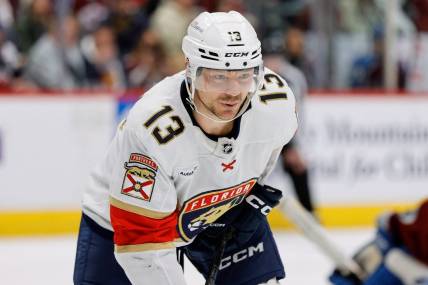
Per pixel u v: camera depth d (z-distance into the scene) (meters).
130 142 8.34
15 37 21.66
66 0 21.89
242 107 8.30
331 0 23.38
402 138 22.84
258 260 9.98
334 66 23.56
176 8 22.78
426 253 9.76
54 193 20.89
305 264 18.20
